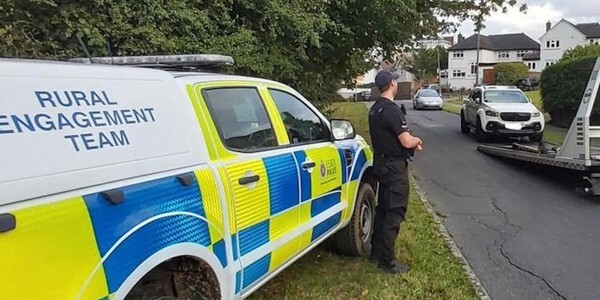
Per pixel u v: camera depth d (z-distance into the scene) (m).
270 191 3.34
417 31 13.66
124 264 2.17
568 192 8.26
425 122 23.30
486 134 15.32
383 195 4.74
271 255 3.35
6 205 1.75
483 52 85.56
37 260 1.82
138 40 6.16
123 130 2.31
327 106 13.80
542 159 8.89
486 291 4.40
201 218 2.65
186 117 2.75
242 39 7.05
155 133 2.49
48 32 5.77
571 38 80.81
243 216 3.03
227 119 3.15
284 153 3.66
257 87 3.64
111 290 2.10
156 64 3.45
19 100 1.91
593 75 7.67
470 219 6.78
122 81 2.40
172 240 2.44
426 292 4.31
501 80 61.84
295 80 10.00
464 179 9.62
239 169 3.05
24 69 1.97
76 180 2.02
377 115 4.62
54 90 2.05
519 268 4.96
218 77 3.25
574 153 7.86
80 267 1.98
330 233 4.43
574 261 5.14
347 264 4.93
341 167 4.59
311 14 8.52
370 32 11.87
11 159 1.81
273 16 7.85
